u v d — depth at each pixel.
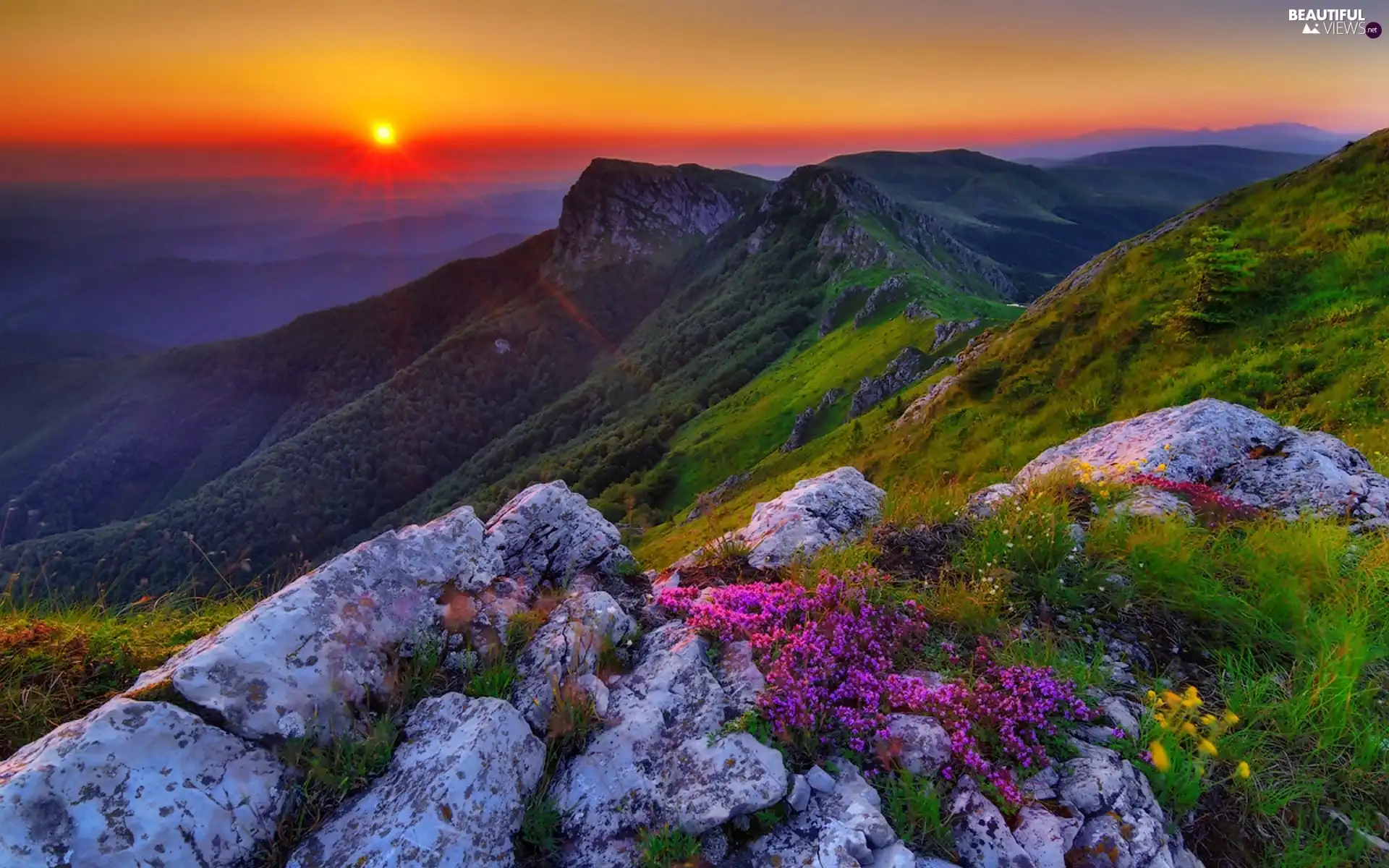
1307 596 4.40
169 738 2.88
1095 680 3.81
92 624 4.39
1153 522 5.22
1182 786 3.13
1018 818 2.95
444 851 2.70
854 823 2.77
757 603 4.43
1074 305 29.44
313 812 2.98
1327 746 3.38
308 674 3.30
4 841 2.42
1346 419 13.34
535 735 3.43
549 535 5.19
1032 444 22.62
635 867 2.81
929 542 5.44
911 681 3.65
